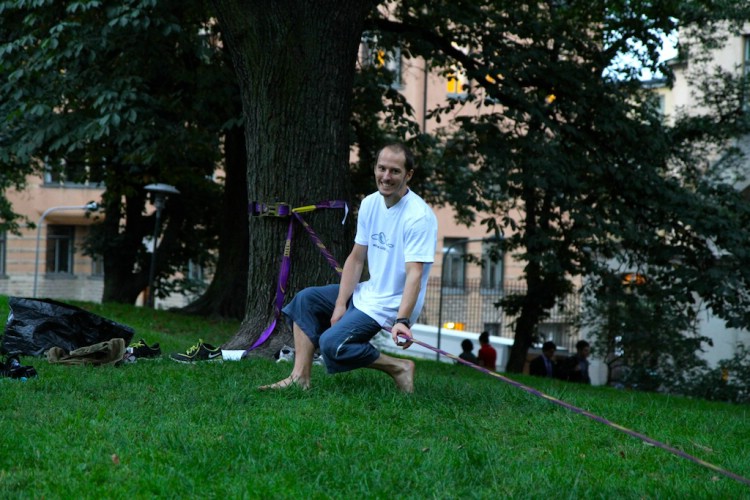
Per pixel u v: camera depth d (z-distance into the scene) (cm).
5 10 1302
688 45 1816
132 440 447
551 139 1453
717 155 1945
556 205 1490
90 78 1321
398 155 555
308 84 818
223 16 816
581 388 1203
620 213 1493
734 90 1805
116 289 2142
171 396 560
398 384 602
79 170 1978
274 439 454
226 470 404
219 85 1371
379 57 1602
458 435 491
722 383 1891
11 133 1402
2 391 562
